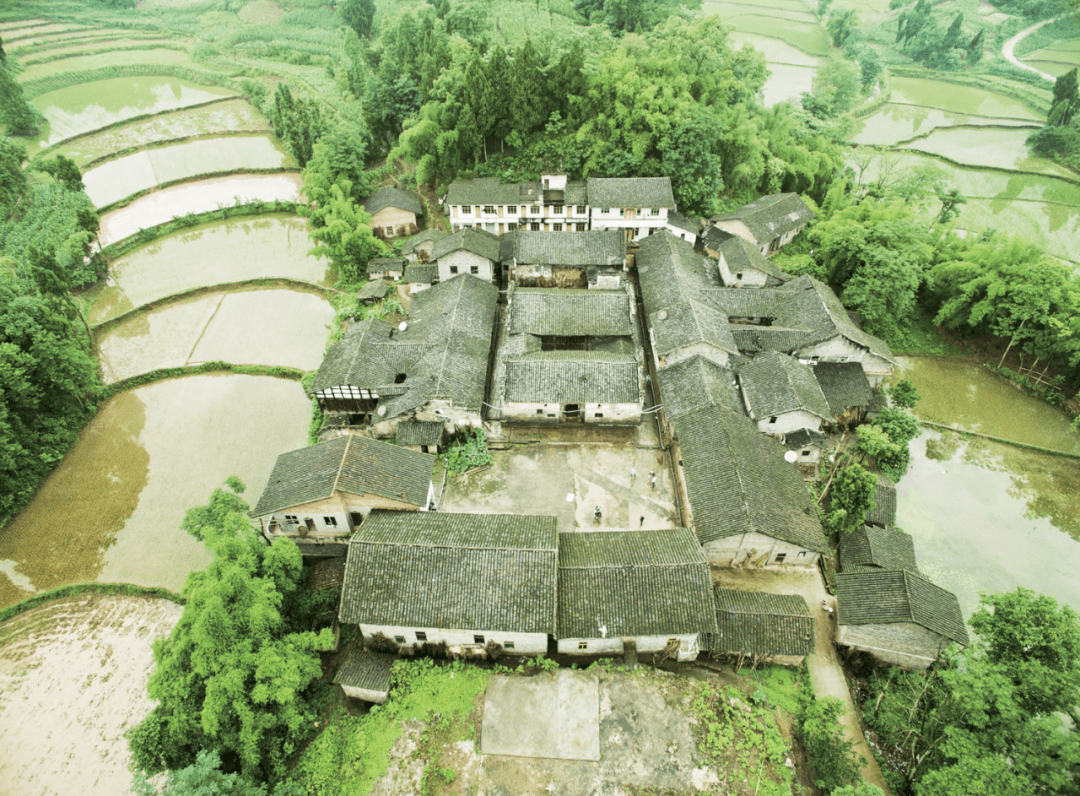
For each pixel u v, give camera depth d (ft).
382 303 197.88
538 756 93.15
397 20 313.94
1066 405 170.81
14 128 314.14
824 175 263.08
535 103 230.89
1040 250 178.50
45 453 151.43
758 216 216.74
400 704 100.32
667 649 107.65
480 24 290.97
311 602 111.24
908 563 123.03
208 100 373.20
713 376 151.23
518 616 100.37
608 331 168.45
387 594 103.04
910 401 160.86
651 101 217.15
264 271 225.97
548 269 199.00
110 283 221.87
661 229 215.10
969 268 182.39
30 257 179.32
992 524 141.79
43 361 153.58
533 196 213.05
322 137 242.17
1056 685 85.61
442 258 194.80
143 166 300.20
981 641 100.94
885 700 107.34
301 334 195.31
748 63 276.21
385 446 129.59
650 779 90.79
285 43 428.56
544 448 151.12
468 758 93.50
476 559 104.63
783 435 146.61
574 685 101.09
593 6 302.25
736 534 114.93
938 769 89.81
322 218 224.12
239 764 95.55
